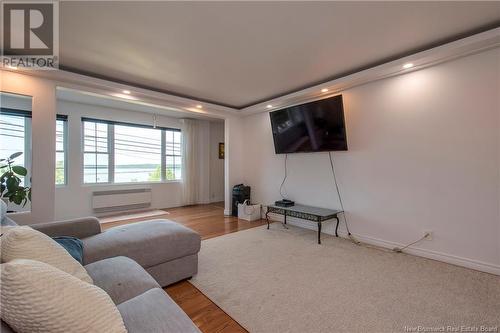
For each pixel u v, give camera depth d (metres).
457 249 2.40
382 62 2.75
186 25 2.02
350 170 3.26
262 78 3.24
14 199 2.63
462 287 1.98
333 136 3.25
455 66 2.38
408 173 2.72
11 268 0.65
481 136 2.25
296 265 2.43
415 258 2.58
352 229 3.25
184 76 3.16
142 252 1.85
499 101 2.16
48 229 1.87
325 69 2.96
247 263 2.48
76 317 0.71
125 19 1.93
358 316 1.64
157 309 1.03
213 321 1.62
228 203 4.82
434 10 1.84
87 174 4.61
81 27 2.04
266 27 2.05
